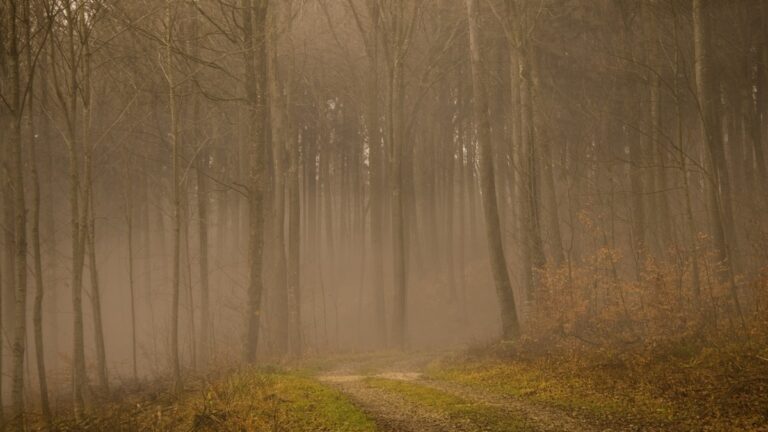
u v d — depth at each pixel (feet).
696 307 51.93
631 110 83.15
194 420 35.53
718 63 84.69
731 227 66.59
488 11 93.35
